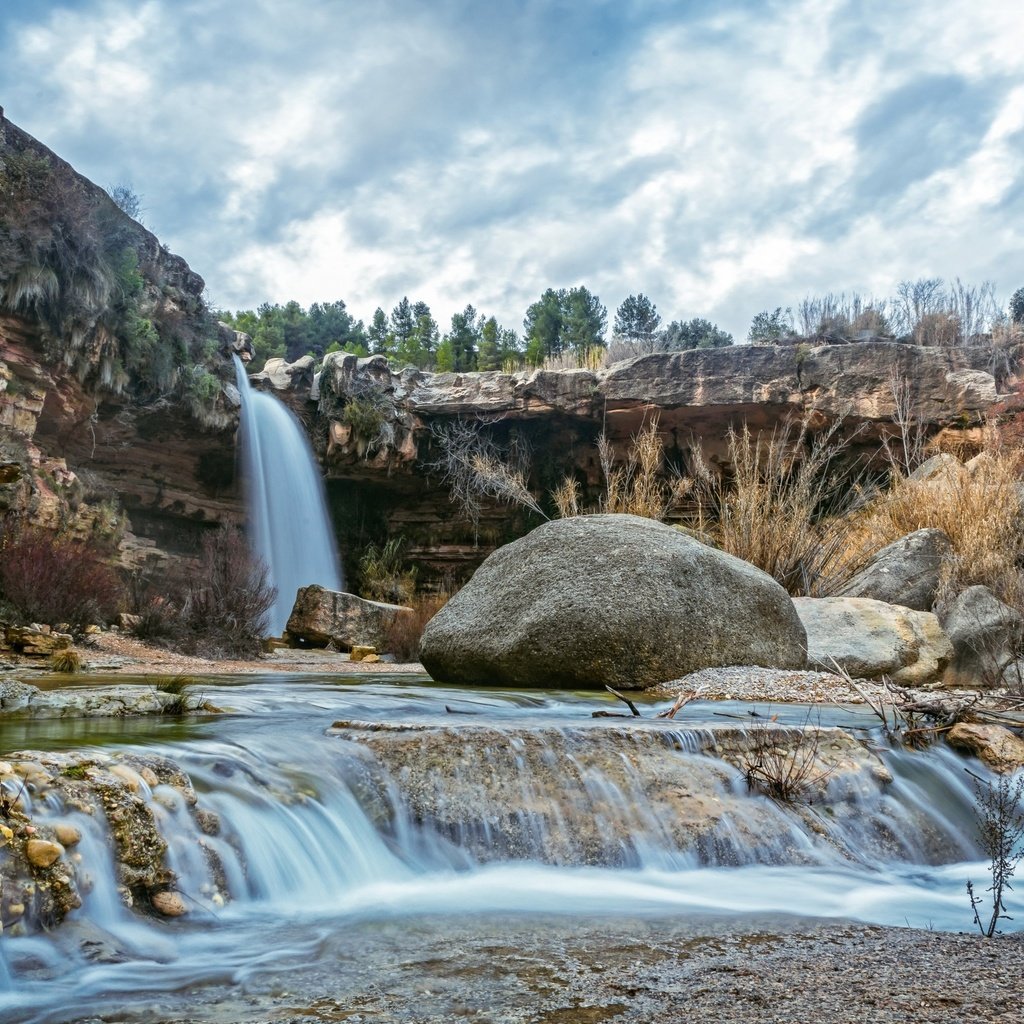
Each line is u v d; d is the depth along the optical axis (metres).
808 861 4.53
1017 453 15.53
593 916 3.48
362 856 3.91
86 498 19.45
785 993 2.56
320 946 3.00
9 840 2.90
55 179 16.67
